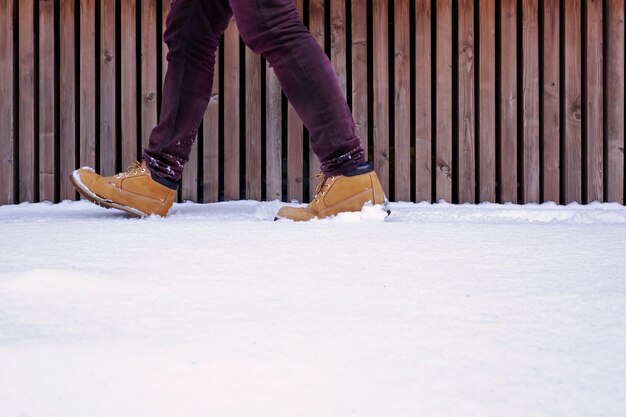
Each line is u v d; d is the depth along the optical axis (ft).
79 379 1.52
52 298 2.32
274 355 1.70
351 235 3.77
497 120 9.50
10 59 8.96
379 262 3.01
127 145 8.98
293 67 4.68
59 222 4.59
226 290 2.46
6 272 2.78
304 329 1.95
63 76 9.02
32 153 9.02
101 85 8.99
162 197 5.77
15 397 1.42
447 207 8.25
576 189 9.15
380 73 8.97
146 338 1.84
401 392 1.47
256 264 2.95
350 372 1.59
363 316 2.11
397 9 8.94
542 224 4.71
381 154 8.98
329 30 9.55
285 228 4.06
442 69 9.00
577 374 1.60
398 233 3.85
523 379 1.56
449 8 8.98
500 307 2.24
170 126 5.63
